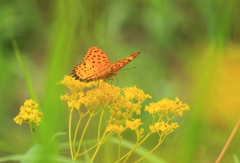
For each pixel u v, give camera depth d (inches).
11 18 107.3
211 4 79.4
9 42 105.3
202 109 54.3
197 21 96.3
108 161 56.8
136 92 56.0
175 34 97.3
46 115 56.2
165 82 87.0
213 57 54.8
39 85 97.3
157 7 98.5
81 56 64.8
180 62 91.8
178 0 102.7
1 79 89.0
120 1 103.3
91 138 59.6
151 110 55.5
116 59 87.4
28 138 67.3
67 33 57.9
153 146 62.7
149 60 93.5
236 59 63.8
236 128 56.2
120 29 110.7
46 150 54.1
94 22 63.2
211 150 62.2
